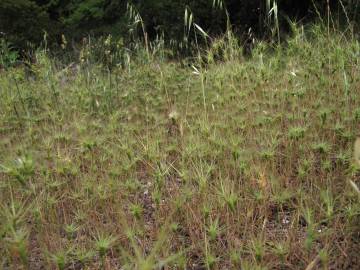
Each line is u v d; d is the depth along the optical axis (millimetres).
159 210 2205
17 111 3816
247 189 2260
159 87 3992
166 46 6324
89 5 8773
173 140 2844
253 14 6809
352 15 5398
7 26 8336
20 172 1642
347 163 2355
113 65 5211
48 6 10008
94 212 2219
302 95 2947
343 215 1964
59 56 6625
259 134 2674
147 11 7484
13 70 4836
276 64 3537
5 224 1532
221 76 3510
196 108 3379
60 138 2736
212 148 2582
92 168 2543
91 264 1936
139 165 2816
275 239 1979
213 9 7059
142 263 1230
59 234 2078
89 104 3785
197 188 2314
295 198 2301
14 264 1780
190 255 1968
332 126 2604
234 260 1673
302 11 6660
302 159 2441
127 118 3480
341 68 3201
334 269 1764
